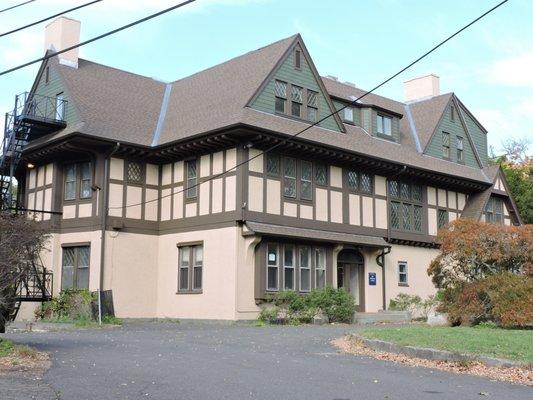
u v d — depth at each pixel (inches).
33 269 512.7
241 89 964.0
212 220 920.3
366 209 1072.2
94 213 951.0
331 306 928.9
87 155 979.3
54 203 1003.3
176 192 987.9
